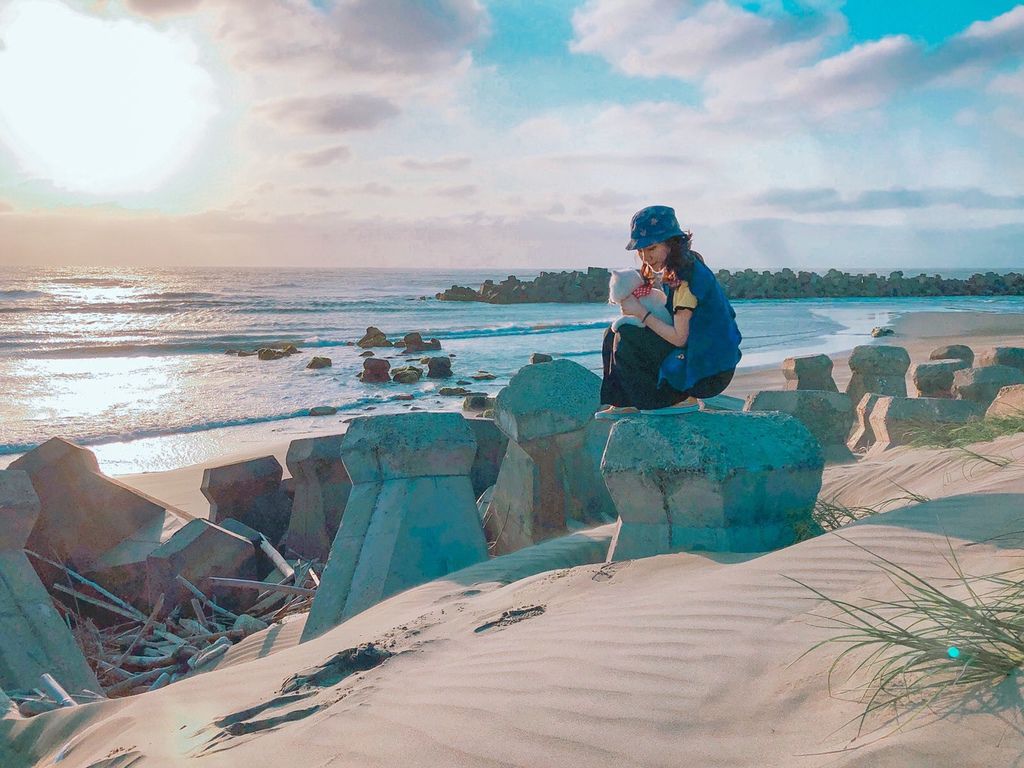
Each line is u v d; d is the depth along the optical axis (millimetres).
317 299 79750
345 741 2359
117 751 3029
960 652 1741
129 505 9672
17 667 6535
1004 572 2244
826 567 2840
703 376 4016
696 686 2117
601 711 2102
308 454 10133
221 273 186125
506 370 31047
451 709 2379
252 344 40562
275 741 2529
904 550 2799
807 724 1779
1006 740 1432
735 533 4039
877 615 2193
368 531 6316
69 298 74750
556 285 81812
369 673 3066
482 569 5129
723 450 4004
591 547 5328
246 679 3633
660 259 3982
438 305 74375
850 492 5867
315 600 6098
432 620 3797
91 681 6820
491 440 10328
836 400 9359
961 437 6223
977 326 43688
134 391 26641
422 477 6547
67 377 29781
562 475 7484
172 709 3404
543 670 2520
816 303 76188
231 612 8688
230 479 10562
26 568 7207
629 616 2850
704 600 2809
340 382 28281
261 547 9672
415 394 25547
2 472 7504
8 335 43531
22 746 3824
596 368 30531
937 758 1440
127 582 8789
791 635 2307
